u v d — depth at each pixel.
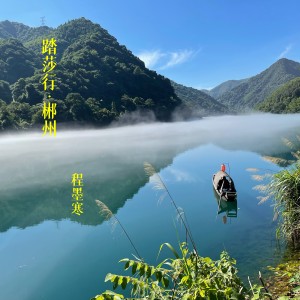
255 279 9.33
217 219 18.39
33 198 29.42
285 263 10.12
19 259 15.34
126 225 19.23
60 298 11.57
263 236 14.22
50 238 18.38
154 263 13.56
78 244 16.84
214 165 40.06
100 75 140.25
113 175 38.06
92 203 26.59
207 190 27.02
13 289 12.39
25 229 20.62
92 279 12.89
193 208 21.69
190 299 3.74
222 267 4.41
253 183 27.27
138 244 16.03
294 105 167.25
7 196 30.36
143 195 27.58
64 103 102.69
